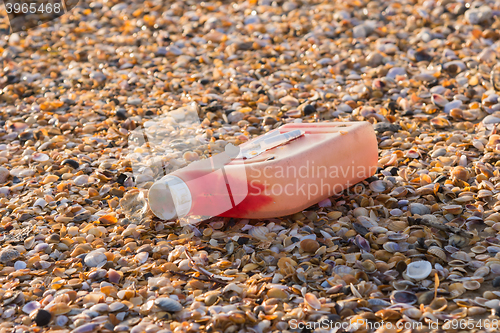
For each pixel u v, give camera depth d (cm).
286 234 210
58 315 171
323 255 197
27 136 322
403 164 266
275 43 486
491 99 324
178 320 167
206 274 187
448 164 259
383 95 361
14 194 257
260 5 588
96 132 332
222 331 161
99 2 639
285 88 380
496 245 195
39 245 209
